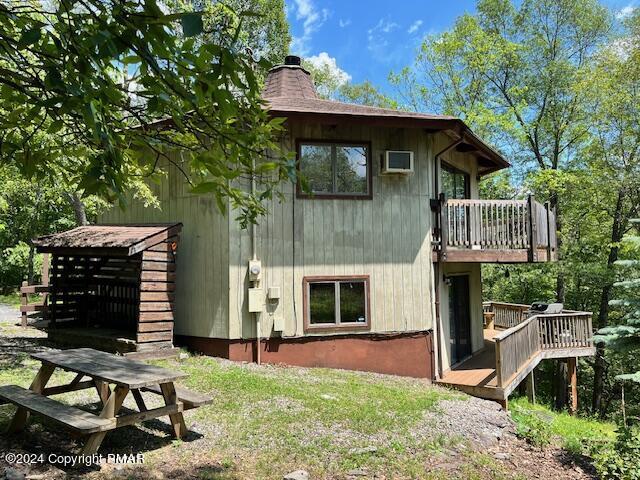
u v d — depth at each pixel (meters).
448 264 11.89
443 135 11.58
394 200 10.47
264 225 9.80
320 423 6.35
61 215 24.77
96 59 1.83
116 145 2.33
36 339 10.99
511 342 9.83
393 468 5.36
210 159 2.53
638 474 6.16
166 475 4.48
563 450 7.21
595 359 20.12
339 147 10.26
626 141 19.59
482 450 6.55
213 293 9.88
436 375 10.41
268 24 26.42
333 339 10.07
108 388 6.01
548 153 23.16
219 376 8.18
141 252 9.20
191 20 1.71
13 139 2.96
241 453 5.22
